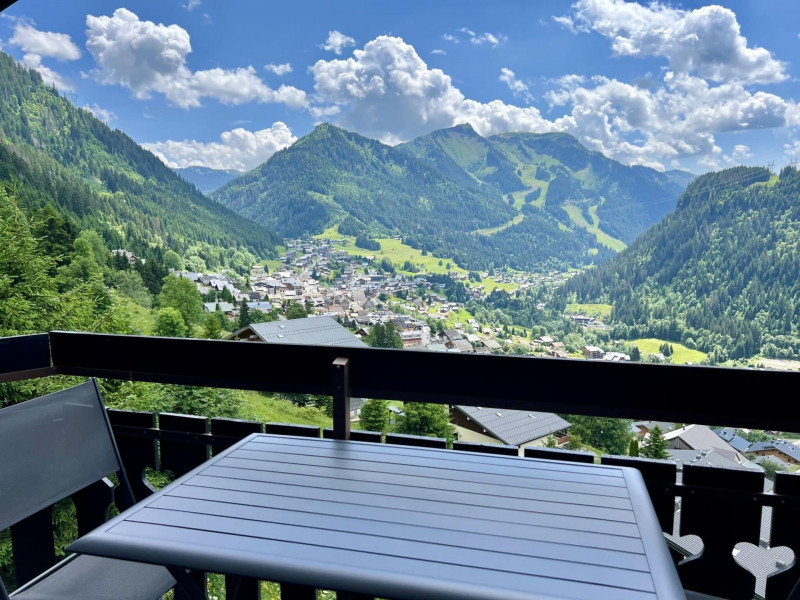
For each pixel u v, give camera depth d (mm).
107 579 1406
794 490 1312
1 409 1321
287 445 1413
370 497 1121
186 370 1729
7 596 1048
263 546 936
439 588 817
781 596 1322
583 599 794
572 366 1421
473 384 1488
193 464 1768
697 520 1371
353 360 1573
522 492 1146
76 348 1828
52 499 1382
